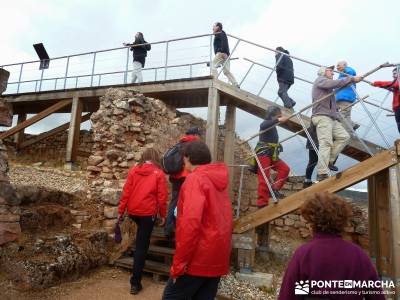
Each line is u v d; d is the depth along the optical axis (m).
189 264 2.14
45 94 11.05
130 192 3.58
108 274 3.95
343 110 4.82
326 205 1.66
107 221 4.75
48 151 12.23
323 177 4.31
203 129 9.02
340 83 4.16
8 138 12.08
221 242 2.19
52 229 3.98
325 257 1.57
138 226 3.56
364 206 7.71
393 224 3.93
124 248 4.27
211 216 2.20
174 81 8.38
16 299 2.91
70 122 10.31
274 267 5.64
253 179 9.04
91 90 10.15
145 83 8.81
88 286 3.54
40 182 7.24
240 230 4.82
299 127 6.33
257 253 5.98
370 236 5.38
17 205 3.38
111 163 5.68
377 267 4.73
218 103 7.84
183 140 3.80
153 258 4.31
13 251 3.22
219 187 2.32
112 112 6.00
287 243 7.44
